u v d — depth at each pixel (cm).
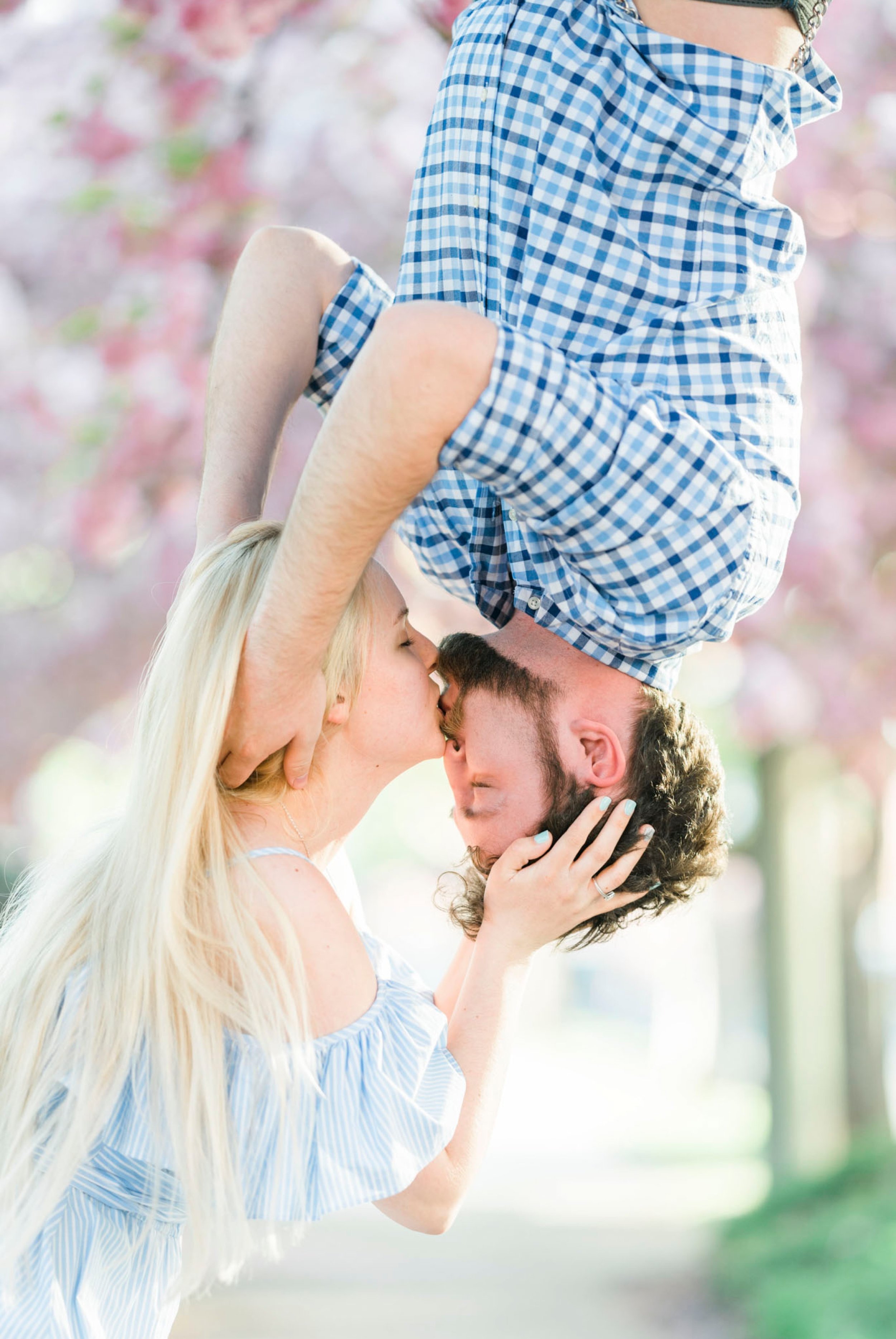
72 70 459
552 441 161
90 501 543
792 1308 710
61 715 701
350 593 175
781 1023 1029
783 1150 1024
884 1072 1096
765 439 185
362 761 206
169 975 187
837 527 554
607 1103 2252
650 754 206
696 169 181
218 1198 181
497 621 215
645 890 213
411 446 157
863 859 1115
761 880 1044
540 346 158
